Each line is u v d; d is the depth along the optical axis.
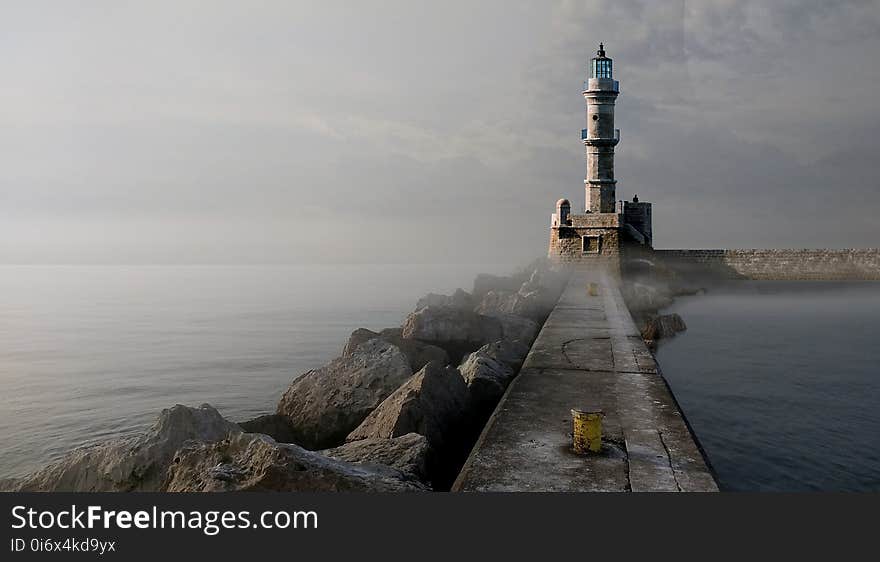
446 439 12.48
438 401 12.99
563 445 9.24
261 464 7.35
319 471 7.27
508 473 8.13
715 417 20.42
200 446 8.25
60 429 23.58
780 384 25.42
